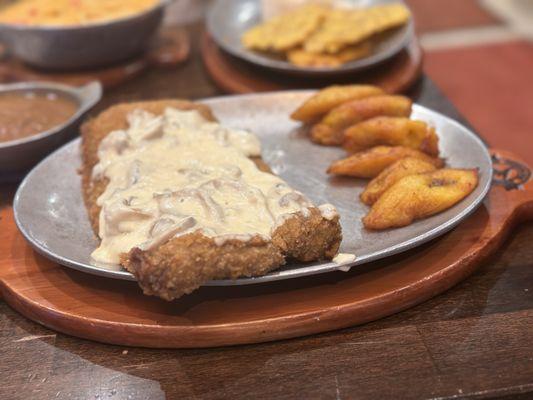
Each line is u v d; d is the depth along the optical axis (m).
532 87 1.23
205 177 0.52
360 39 0.73
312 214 0.47
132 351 0.47
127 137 0.56
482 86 1.25
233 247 0.45
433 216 0.51
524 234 0.54
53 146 0.62
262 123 0.64
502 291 0.49
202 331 0.46
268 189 0.50
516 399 0.44
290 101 0.66
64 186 0.56
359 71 0.71
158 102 0.62
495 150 0.60
